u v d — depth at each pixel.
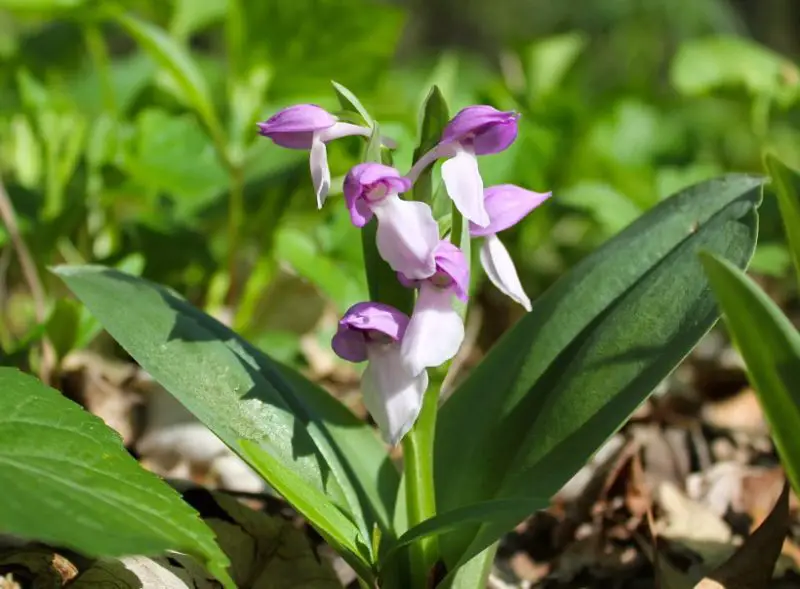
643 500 0.41
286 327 0.60
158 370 0.33
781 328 0.29
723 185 0.36
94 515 0.28
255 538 0.37
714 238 0.34
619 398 0.32
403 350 0.31
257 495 0.40
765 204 0.63
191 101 0.51
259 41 0.62
